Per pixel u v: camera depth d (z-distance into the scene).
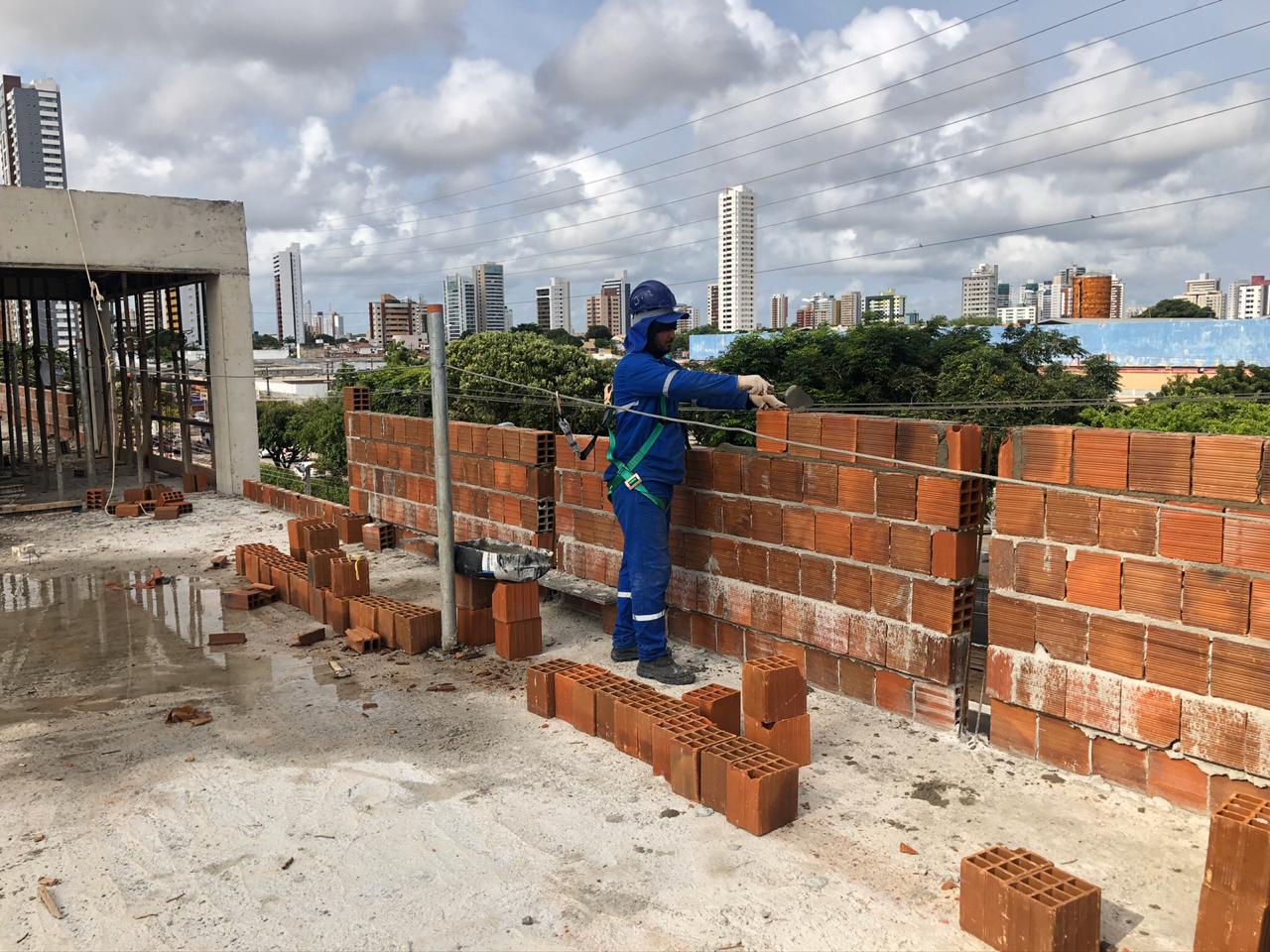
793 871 3.21
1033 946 2.64
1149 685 3.57
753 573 5.24
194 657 5.82
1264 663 3.24
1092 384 25.59
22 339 14.06
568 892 3.10
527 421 32.97
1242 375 32.75
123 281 13.14
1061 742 3.90
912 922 2.91
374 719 4.72
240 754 4.32
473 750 4.31
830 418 4.69
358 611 6.20
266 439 53.50
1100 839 3.38
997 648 4.07
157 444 15.73
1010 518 3.95
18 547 8.89
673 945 2.81
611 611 6.14
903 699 4.52
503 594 5.61
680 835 3.47
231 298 12.42
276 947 2.83
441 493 5.77
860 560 4.64
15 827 3.63
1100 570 3.66
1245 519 3.23
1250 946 2.57
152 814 3.72
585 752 4.27
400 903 3.05
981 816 3.56
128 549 9.23
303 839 3.49
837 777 3.91
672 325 5.21
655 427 5.07
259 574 7.63
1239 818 2.66
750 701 4.04
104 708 4.95
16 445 14.88
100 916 3.01
